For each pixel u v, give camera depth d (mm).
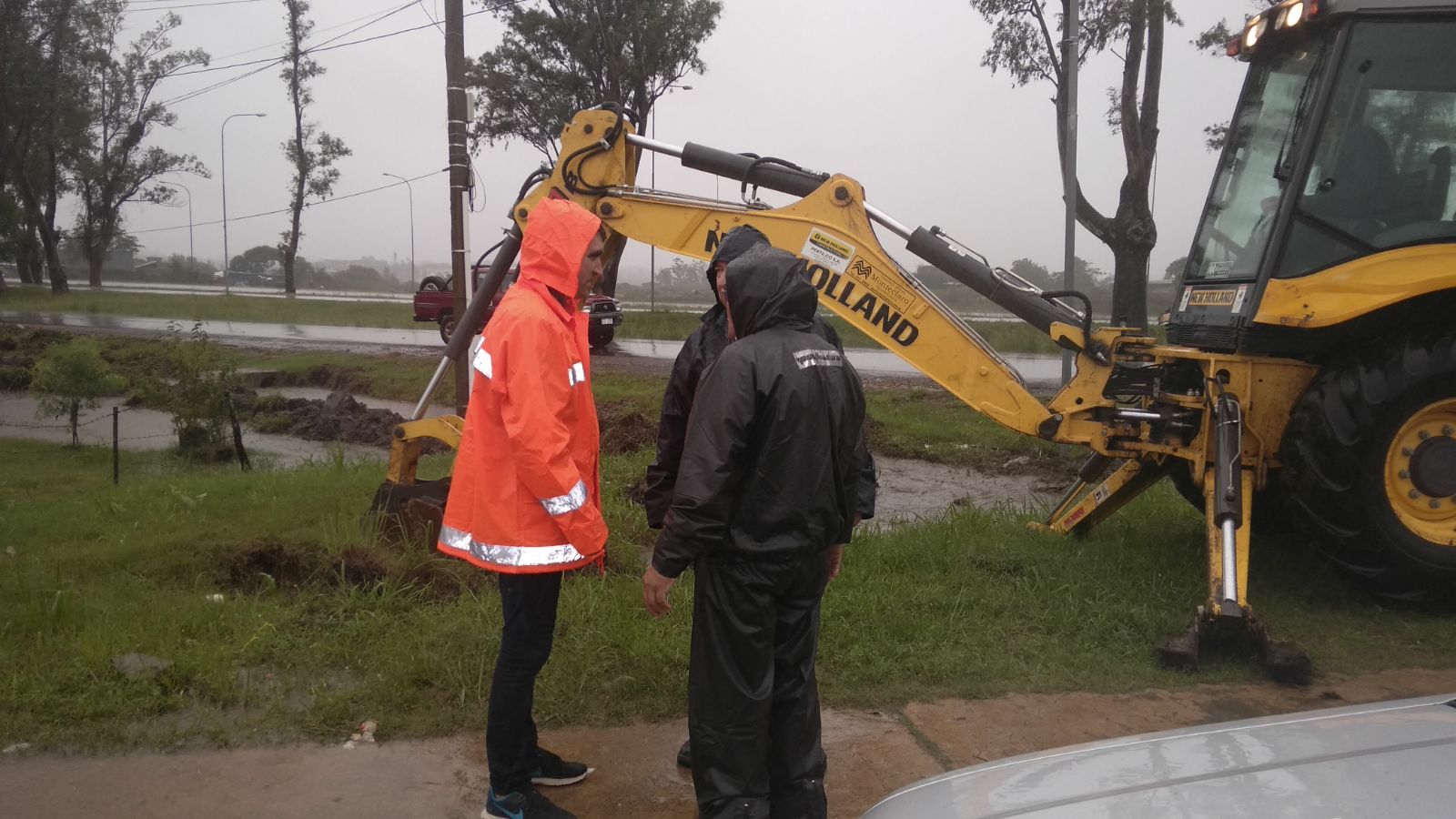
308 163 51781
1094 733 3896
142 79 51969
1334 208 5180
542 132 29844
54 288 48469
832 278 5746
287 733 3758
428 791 3395
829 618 4863
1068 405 5660
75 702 3855
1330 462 5062
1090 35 16203
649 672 4262
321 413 13578
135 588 5102
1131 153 16672
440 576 5266
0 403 16422
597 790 3473
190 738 3699
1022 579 5496
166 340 21500
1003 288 5773
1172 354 5480
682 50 29016
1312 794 1897
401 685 4090
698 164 5953
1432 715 2234
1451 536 5098
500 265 6074
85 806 3234
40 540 6141
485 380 3148
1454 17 5102
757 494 2891
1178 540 6383
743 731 2914
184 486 7738
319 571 5340
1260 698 4250
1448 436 5055
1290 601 5402
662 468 3574
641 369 17422
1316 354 5426
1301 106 5375
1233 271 5645
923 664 4449
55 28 45531
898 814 2191
